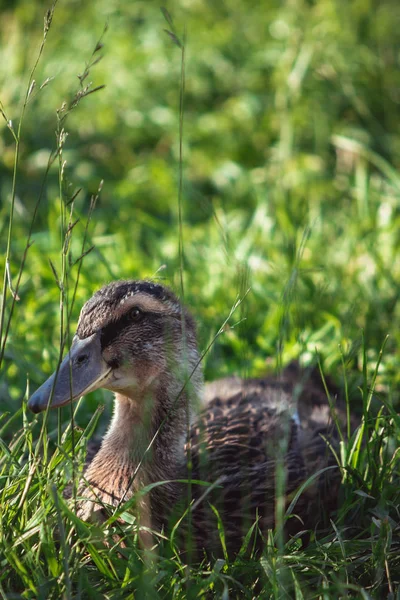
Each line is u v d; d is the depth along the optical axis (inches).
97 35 643.5
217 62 624.7
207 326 431.8
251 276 451.8
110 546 282.8
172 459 321.4
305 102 595.5
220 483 317.7
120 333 311.4
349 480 313.3
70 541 272.2
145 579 256.8
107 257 470.3
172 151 594.9
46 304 438.3
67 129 605.6
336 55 606.9
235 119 600.1
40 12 677.9
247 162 589.6
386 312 450.6
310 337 420.5
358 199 528.1
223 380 398.3
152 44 629.9
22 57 620.1
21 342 406.9
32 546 270.7
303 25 619.5
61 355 283.0
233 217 539.2
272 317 436.8
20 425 369.1
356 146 578.2
